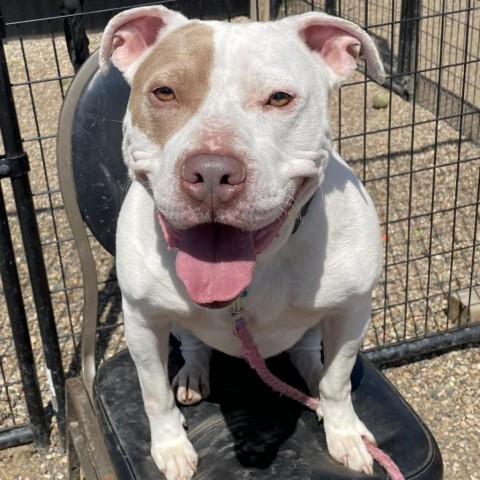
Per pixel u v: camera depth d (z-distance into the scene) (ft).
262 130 1.90
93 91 2.74
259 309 2.23
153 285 2.19
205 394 2.63
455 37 5.68
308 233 2.15
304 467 2.36
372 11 6.42
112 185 2.82
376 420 2.52
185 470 2.34
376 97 6.16
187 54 1.94
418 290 4.25
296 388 2.70
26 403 3.30
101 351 3.91
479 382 3.69
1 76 2.63
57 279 4.44
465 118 5.72
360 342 2.36
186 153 1.77
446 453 3.34
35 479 3.30
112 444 2.50
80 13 2.83
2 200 2.85
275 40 2.00
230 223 1.80
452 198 5.07
